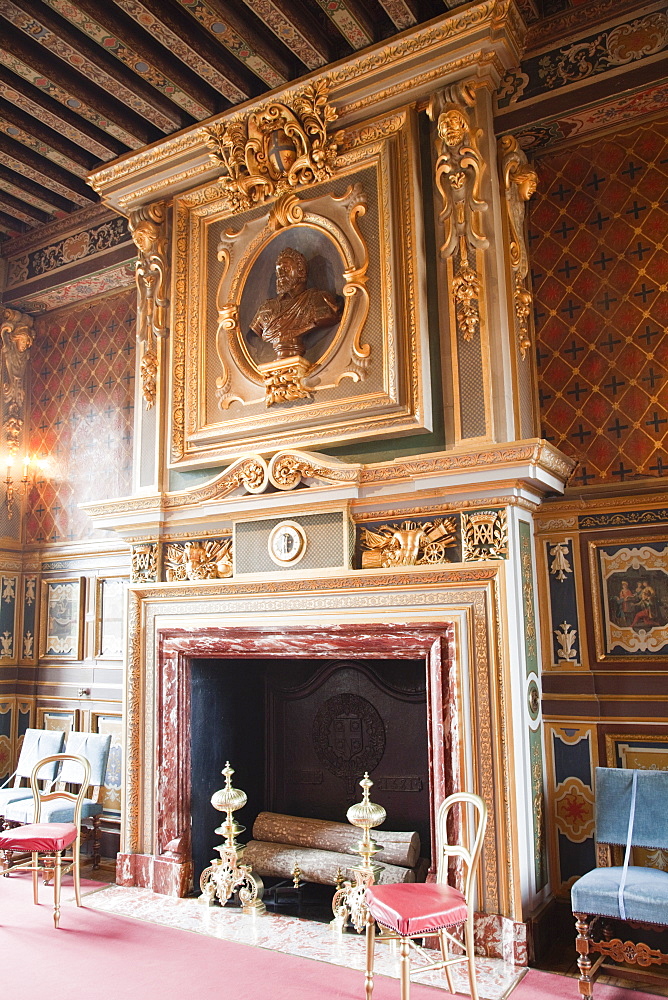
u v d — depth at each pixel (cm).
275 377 472
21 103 502
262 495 455
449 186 429
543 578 425
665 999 327
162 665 485
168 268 539
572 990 332
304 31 442
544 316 444
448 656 389
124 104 524
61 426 652
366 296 451
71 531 630
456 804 375
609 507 413
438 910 299
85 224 625
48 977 344
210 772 490
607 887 322
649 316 416
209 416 506
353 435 440
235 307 503
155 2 425
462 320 416
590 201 439
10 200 624
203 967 354
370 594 416
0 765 617
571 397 431
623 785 361
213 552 487
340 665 497
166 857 462
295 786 510
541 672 419
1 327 660
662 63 403
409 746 466
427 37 431
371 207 457
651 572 400
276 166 491
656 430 408
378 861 434
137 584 503
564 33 433
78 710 597
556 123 432
